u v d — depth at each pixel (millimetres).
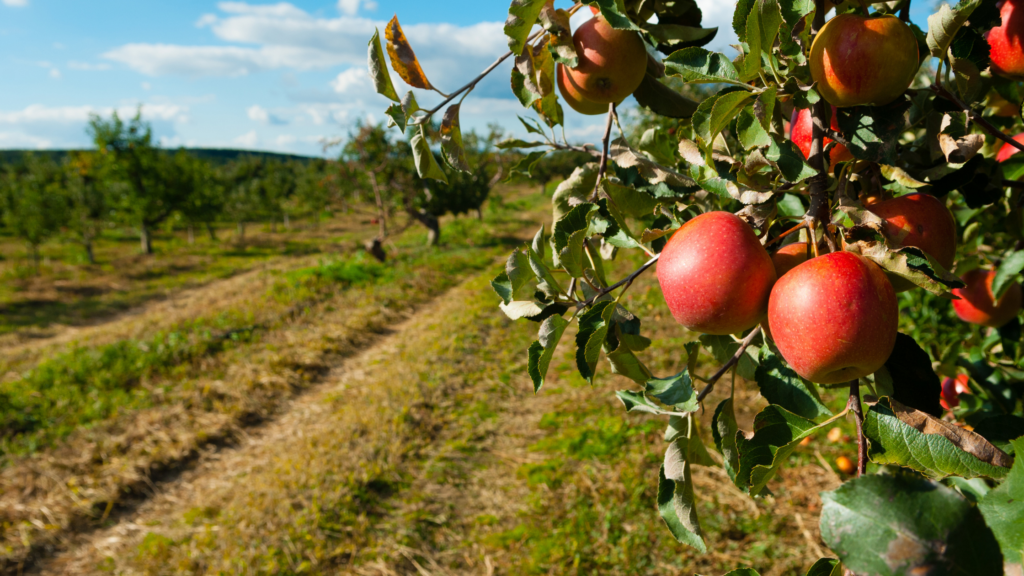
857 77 889
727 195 1019
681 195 1280
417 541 4637
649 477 4875
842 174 950
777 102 1060
